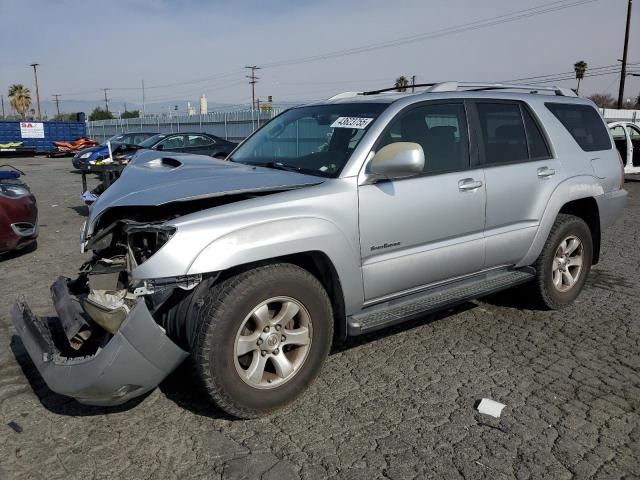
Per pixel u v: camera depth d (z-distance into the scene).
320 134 3.99
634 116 22.94
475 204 4.07
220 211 3.04
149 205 3.02
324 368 3.91
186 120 35.56
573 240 4.94
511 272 4.62
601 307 5.13
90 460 2.88
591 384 3.68
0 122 35.00
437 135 3.98
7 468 2.82
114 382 2.84
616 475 2.76
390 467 2.82
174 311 3.12
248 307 3.02
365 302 3.64
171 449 2.98
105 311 2.91
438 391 3.58
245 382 3.11
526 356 4.10
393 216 3.60
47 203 12.27
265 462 2.86
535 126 4.67
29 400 3.50
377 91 4.65
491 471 2.79
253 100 70.44
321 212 3.29
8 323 4.79
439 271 3.97
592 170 5.00
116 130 45.97
